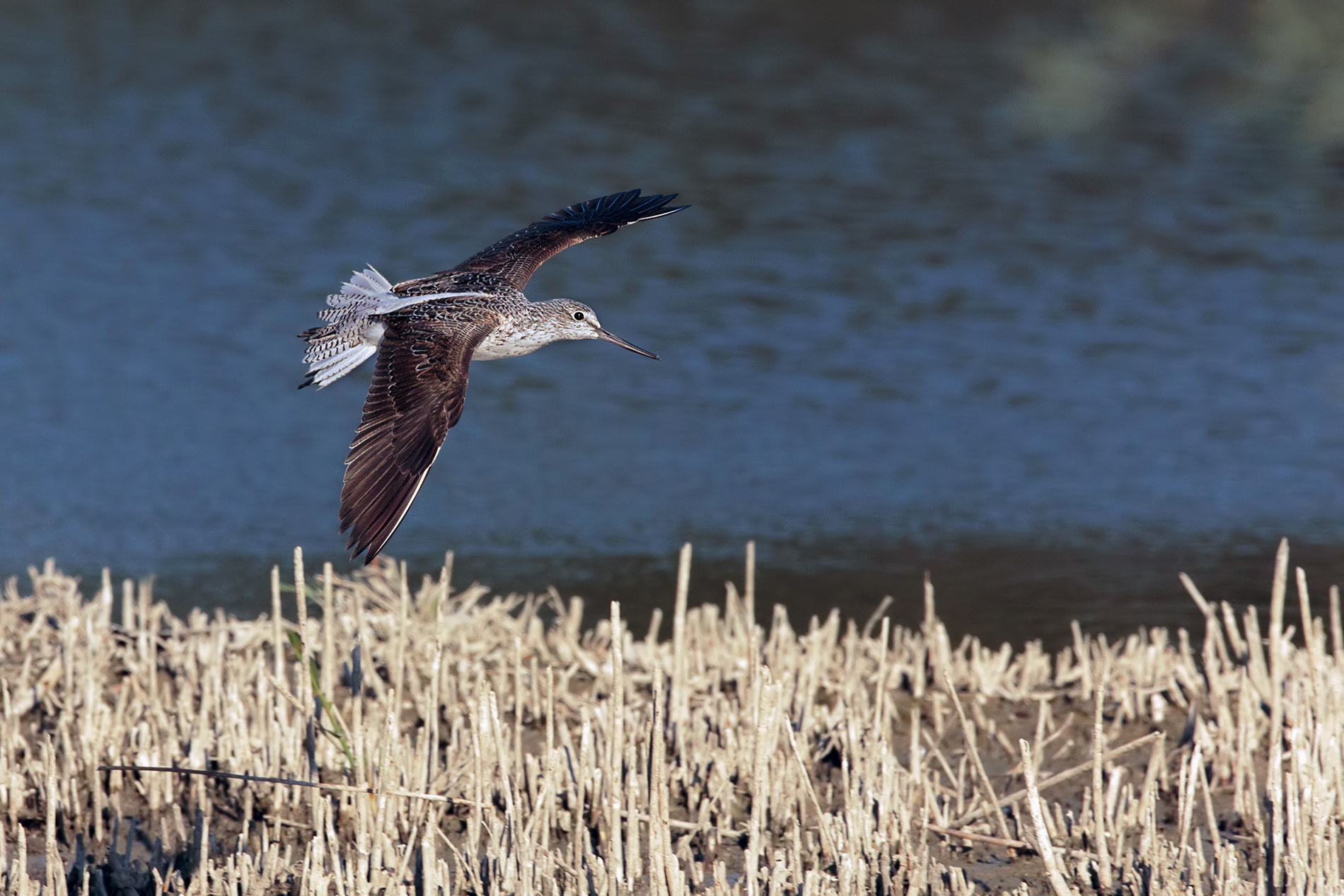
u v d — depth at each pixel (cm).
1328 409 1944
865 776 1010
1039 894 945
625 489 1697
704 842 999
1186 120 3186
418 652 1212
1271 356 2102
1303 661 1180
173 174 2625
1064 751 1136
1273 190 2800
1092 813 1016
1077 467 1780
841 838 934
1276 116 3216
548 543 1559
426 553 1523
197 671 1180
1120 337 2155
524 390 1956
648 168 2767
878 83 3356
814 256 2416
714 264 2364
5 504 1569
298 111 2997
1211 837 1012
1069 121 3156
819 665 1217
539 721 1152
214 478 1661
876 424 1880
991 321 2198
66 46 3306
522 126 2973
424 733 1013
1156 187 2803
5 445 1700
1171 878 898
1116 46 3638
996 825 1018
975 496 1705
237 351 1991
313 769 995
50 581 1332
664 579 1480
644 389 1966
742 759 1066
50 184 2534
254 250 2305
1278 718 1045
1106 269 2408
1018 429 1878
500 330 996
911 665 1245
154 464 1684
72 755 1037
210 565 1470
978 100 3278
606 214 1162
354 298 969
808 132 3022
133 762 1050
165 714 1113
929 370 2036
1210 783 1098
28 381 1862
